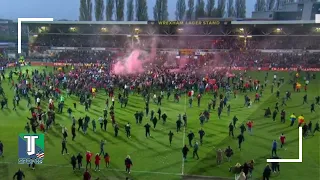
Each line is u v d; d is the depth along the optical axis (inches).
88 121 1393.9
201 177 991.0
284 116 1525.6
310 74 2763.3
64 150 1179.9
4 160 1098.7
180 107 1812.3
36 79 2289.6
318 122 1525.6
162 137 1333.7
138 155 1151.0
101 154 1145.4
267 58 3265.3
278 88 2306.8
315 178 984.9
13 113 1653.5
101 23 3575.3
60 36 3873.0
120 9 4810.5
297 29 3452.3
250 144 1259.8
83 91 2007.9
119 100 1881.2
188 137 1226.6
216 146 1238.3
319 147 1226.0
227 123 1523.1
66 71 2952.8
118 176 995.3
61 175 998.4
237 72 2871.6
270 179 979.3
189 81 2228.1
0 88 1953.7
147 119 1582.2
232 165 1073.5
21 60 3270.2
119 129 1421.0
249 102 1807.3
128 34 3698.3
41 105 1804.9
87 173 907.4
